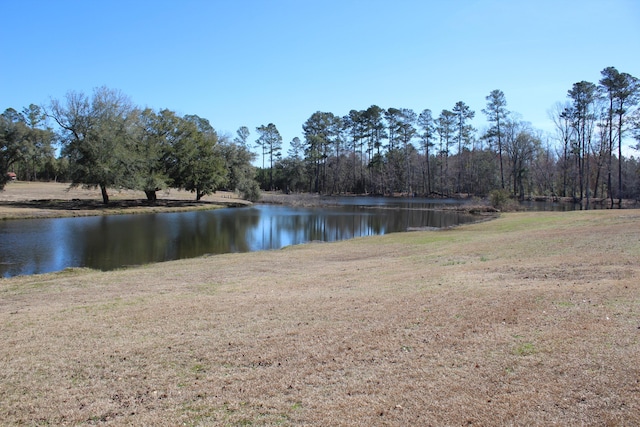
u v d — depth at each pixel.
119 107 43.56
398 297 8.93
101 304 9.66
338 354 6.09
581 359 5.37
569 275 9.95
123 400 5.00
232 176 63.88
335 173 96.06
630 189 56.88
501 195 46.84
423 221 37.94
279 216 42.16
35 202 42.12
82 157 41.12
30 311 9.23
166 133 52.97
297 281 11.89
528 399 4.57
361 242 22.70
